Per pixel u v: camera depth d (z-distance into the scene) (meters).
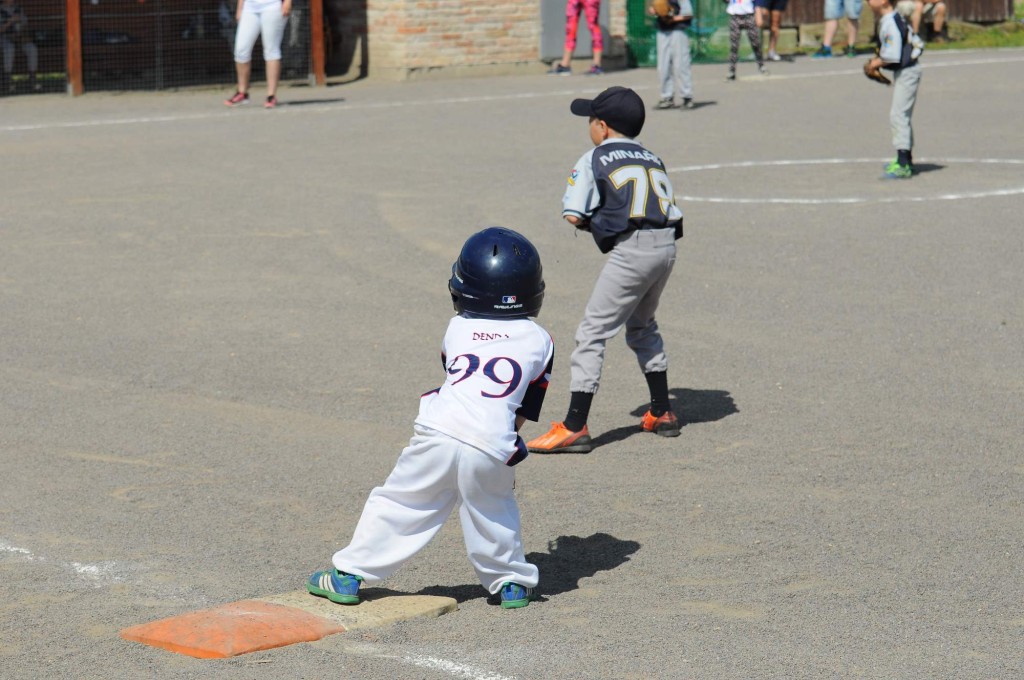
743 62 47.34
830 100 36.75
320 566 9.07
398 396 13.25
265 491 10.60
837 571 8.97
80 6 39.34
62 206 22.75
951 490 10.60
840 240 19.84
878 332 15.29
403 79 42.47
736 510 10.20
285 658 7.54
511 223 21.38
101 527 9.78
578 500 10.51
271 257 19.23
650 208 11.62
